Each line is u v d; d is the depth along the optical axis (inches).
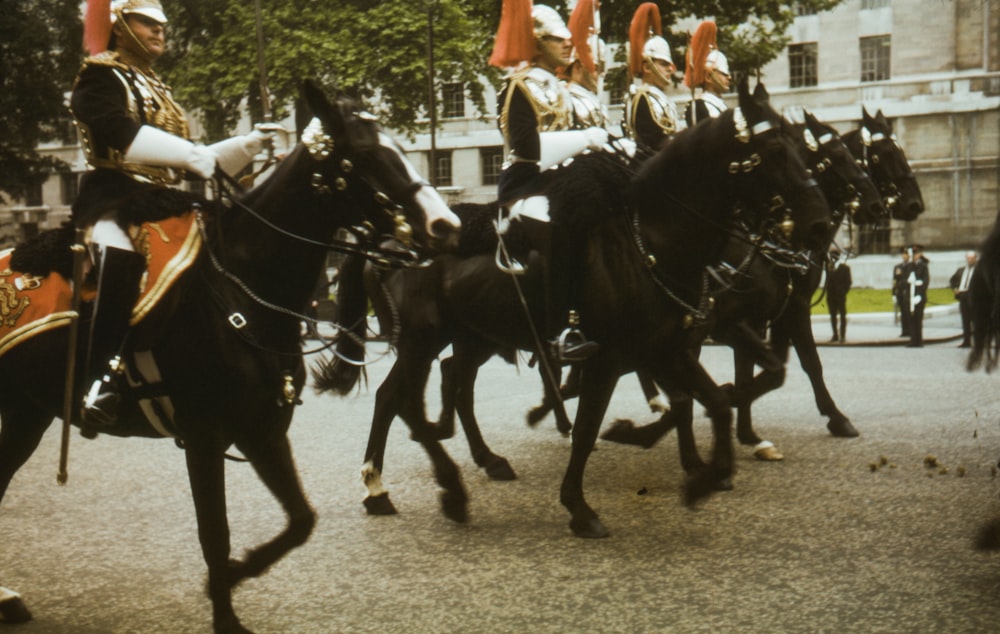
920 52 1839.3
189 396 191.8
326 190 192.9
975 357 249.3
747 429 370.6
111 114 189.2
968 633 198.1
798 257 368.2
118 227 193.2
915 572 235.1
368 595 230.1
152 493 334.0
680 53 1119.0
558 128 287.4
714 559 250.1
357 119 192.9
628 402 523.5
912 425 427.5
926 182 1833.2
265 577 243.8
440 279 303.3
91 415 190.5
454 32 1224.2
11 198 1475.1
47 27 1378.0
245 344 193.6
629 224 270.8
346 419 482.0
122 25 199.3
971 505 294.0
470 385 350.0
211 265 195.5
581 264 271.3
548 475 349.7
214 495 193.0
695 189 264.1
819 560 246.5
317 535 280.4
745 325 359.3
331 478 350.6
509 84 286.5
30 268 206.5
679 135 269.4
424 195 188.9
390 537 277.0
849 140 451.2
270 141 212.8
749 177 258.1
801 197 253.8
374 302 319.3
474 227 300.5
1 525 296.2
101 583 243.3
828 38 1888.5
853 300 1535.4
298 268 196.9
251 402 194.4
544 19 287.6
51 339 202.4
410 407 298.0
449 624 211.5
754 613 212.5
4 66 1395.2
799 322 402.3
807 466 351.3
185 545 274.5
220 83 1259.8
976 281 248.8
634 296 267.4
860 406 484.7
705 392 269.7
